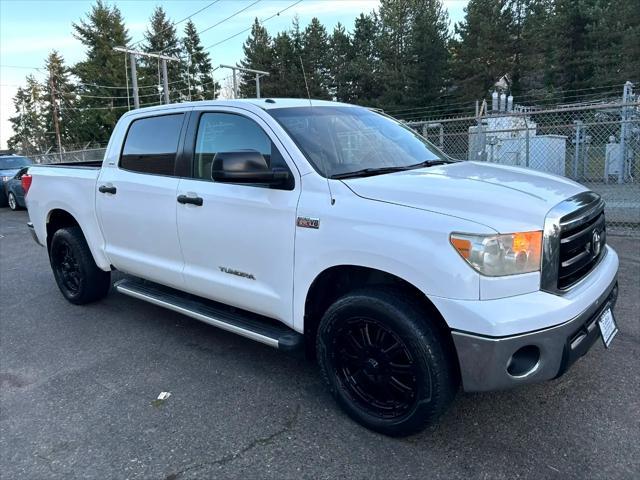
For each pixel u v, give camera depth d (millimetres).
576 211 2830
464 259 2533
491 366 2520
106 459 2893
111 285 6191
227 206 3559
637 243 7152
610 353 3887
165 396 3551
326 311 3105
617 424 3014
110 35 61875
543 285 2607
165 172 4145
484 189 2893
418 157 3814
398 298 2791
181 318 5078
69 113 67000
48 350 4430
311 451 2889
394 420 2916
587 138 13539
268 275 3404
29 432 3191
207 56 71812
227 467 2783
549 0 43031
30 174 5680
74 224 5496
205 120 3879
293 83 48969
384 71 45062
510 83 45031
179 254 4047
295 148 3279
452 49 45812
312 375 3809
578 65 39750
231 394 3551
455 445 2893
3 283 6711
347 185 3051
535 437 2934
